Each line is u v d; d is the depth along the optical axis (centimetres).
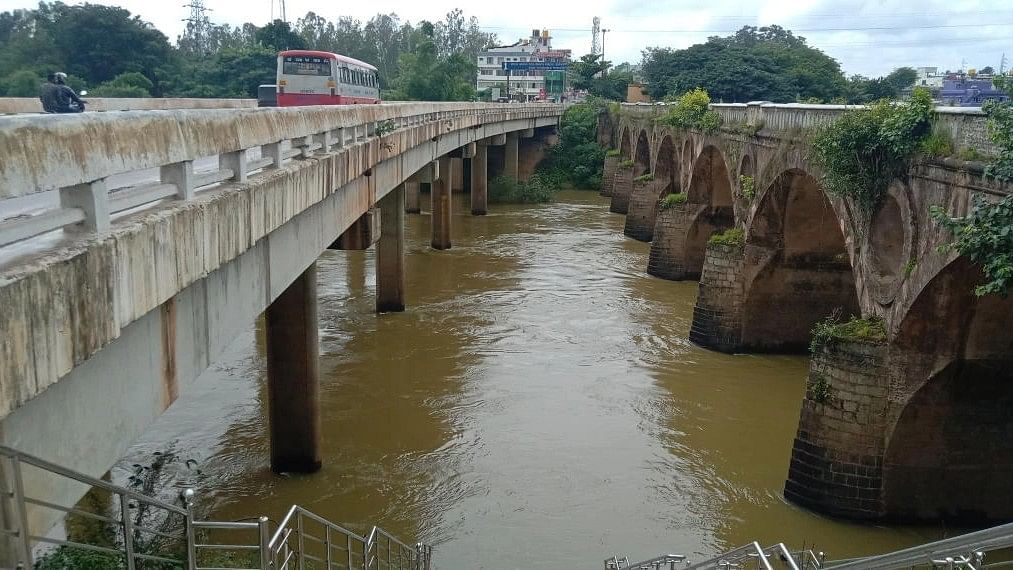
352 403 2561
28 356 592
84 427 735
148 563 1277
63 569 1141
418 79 9712
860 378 1980
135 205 806
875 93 8044
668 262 4419
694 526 1936
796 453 2064
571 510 1977
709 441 2383
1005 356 1875
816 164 2503
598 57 11169
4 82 5156
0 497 590
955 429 1967
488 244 5253
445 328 3372
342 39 13150
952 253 1720
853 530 1970
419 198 6438
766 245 3155
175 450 2192
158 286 834
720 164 4216
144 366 866
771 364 3092
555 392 2702
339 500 1978
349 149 1950
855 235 2236
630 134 7138
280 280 1456
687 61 9025
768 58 8706
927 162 1858
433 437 2333
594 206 7219
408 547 1562
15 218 684
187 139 916
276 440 2080
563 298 3925
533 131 8594
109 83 6031
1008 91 1590
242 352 2997
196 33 12100
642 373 2930
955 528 2000
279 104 3703
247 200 1134
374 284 4100
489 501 2003
